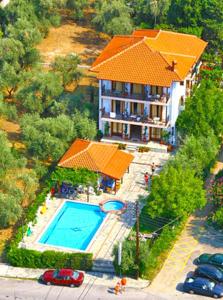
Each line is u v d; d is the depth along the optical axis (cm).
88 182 8400
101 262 7431
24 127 9431
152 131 9725
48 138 9106
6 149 8750
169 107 9500
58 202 8519
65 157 8819
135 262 7200
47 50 12619
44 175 9006
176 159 8412
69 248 7706
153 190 7856
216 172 9062
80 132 9481
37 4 13162
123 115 9619
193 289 6956
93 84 11238
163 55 9650
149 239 7706
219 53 11775
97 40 13050
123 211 8306
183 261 7462
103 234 7912
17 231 7956
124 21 12594
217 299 6900
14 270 7431
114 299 6919
